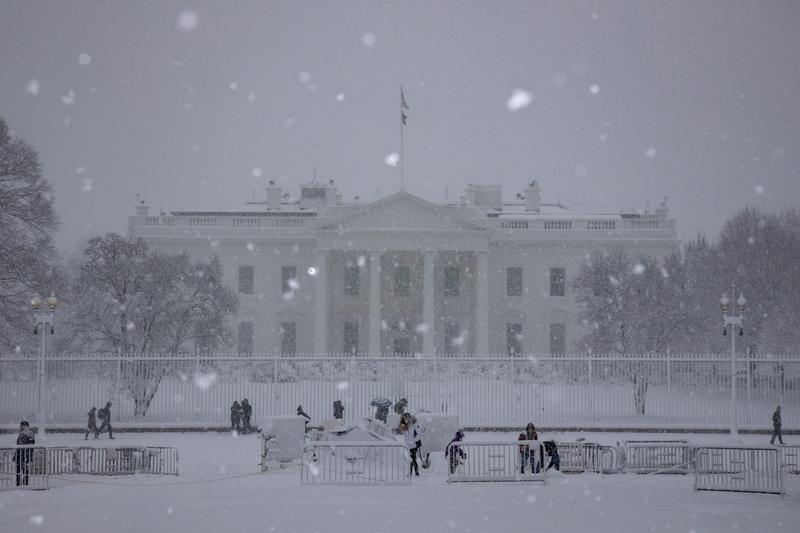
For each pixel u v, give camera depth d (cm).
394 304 8462
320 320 8169
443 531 1703
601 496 2203
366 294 8525
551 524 1786
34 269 4978
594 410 4278
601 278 6216
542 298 8519
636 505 2055
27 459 2445
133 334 5116
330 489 2330
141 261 5325
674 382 4278
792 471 2745
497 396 4262
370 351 8069
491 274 8562
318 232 8188
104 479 2573
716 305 7331
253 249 8556
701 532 1725
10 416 4141
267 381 4425
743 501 2153
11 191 5088
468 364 4606
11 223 5103
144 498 2156
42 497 2192
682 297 6269
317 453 2717
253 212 9244
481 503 2061
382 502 2078
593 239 8481
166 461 2988
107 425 3775
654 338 5941
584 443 2836
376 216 8219
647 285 6144
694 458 2703
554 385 4319
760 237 7956
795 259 7675
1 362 4216
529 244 8538
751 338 7081
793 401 4119
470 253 8519
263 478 2619
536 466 2516
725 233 8781
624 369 4316
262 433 3069
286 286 8575
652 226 8531
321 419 4200
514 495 2208
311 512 1927
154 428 4016
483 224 8288
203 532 1697
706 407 4216
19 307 4922
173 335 5247
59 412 4184
